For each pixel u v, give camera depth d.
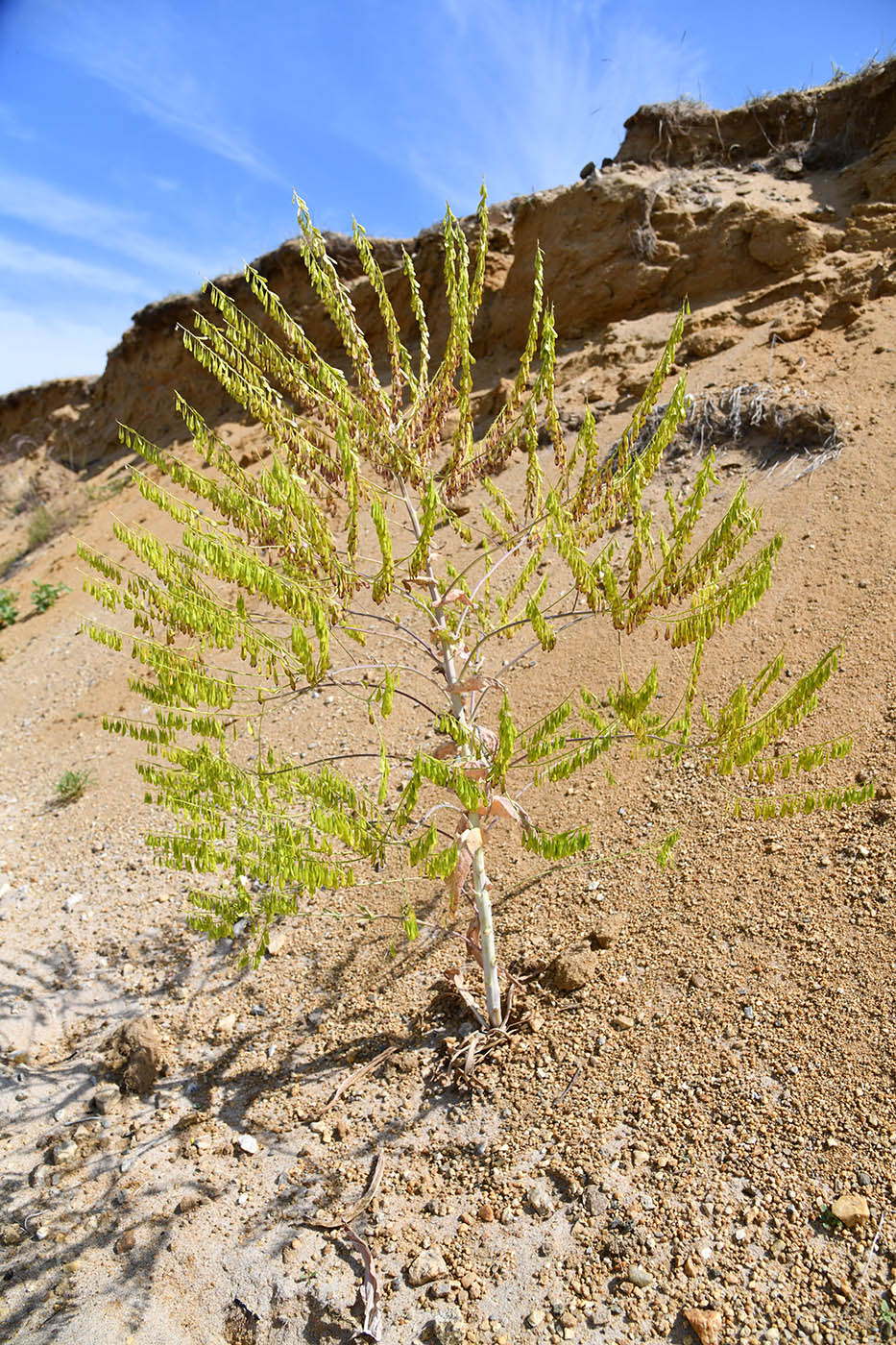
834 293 7.66
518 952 4.07
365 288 12.97
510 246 11.44
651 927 3.85
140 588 2.77
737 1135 2.94
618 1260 2.74
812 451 6.27
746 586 2.38
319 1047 4.12
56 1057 4.64
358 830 2.71
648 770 4.71
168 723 2.88
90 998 5.02
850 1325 2.38
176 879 5.97
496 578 6.99
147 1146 3.88
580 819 4.66
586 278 9.88
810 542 5.52
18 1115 4.26
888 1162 2.67
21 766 9.07
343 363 13.67
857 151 9.12
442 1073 3.67
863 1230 2.55
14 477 21.41
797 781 4.07
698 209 9.27
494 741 3.14
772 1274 2.55
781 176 9.39
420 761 2.55
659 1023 3.43
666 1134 3.04
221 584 7.96
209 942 5.17
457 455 3.21
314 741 6.50
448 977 3.80
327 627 2.53
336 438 2.67
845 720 4.23
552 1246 2.87
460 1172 3.24
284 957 4.80
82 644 11.88
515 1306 2.74
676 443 7.00
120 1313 3.16
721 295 8.81
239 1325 3.02
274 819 2.85
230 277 15.63
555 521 2.59
